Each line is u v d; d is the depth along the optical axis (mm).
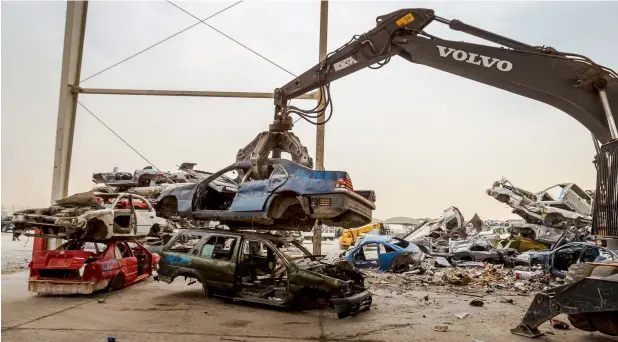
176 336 5848
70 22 15406
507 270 15453
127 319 6828
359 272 8086
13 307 7582
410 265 14641
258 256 9336
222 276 8062
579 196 23656
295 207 8508
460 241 20203
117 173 22188
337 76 8406
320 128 14391
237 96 14930
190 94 15000
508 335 6234
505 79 6570
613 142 5336
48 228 9445
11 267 13023
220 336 5902
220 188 10016
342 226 9016
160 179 20828
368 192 8594
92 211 9273
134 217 10609
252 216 8367
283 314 7441
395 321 7125
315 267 7812
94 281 8648
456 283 11891
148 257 11461
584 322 5812
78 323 6496
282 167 8359
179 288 10008
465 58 6887
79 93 15438
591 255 11594
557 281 12133
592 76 6027
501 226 28969
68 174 15328
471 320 7281
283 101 9133
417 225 26953
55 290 8516
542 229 21891
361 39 8000
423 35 7496
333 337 6031
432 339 5980
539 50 6637
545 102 6645
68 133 15398
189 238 9703
